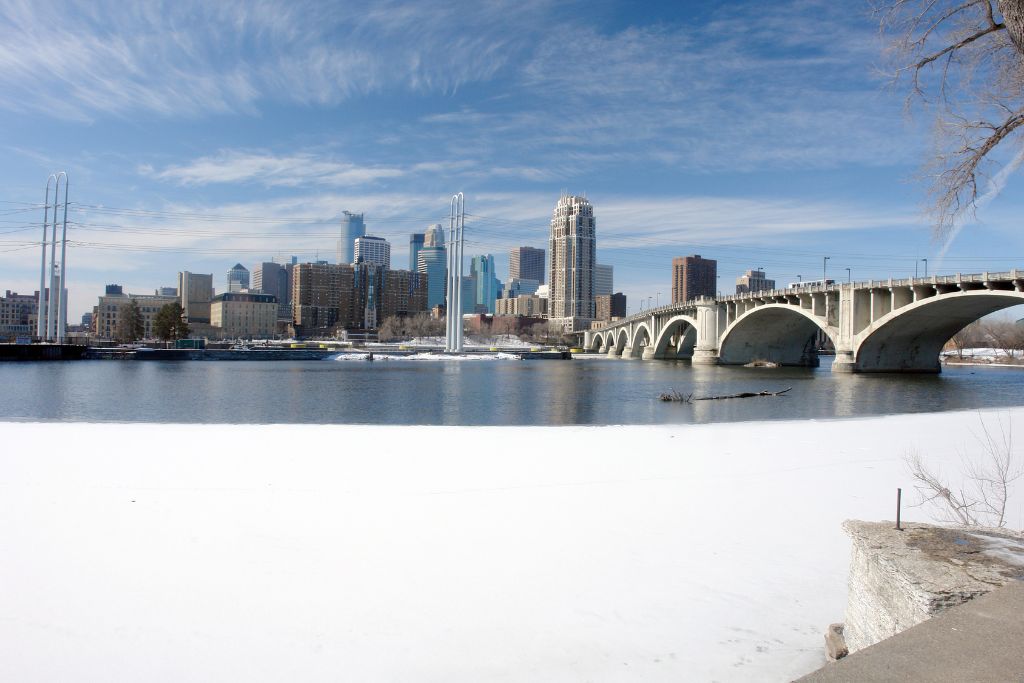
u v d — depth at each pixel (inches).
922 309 2711.6
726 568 343.3
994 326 6008.9
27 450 724.0
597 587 316.8
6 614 285.0
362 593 309.3
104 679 233.1
